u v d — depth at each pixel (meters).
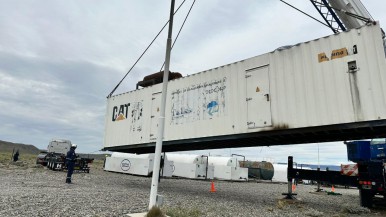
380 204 10.09
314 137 9.36
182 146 13.15
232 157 32.84
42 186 11.24
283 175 37.75
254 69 9.21
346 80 7.12
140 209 6.93
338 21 11.55
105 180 17.09
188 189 14.69
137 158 27.95
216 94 10.19
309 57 7.94
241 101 9.37
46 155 29.28
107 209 6.70
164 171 26.38
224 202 9.68
